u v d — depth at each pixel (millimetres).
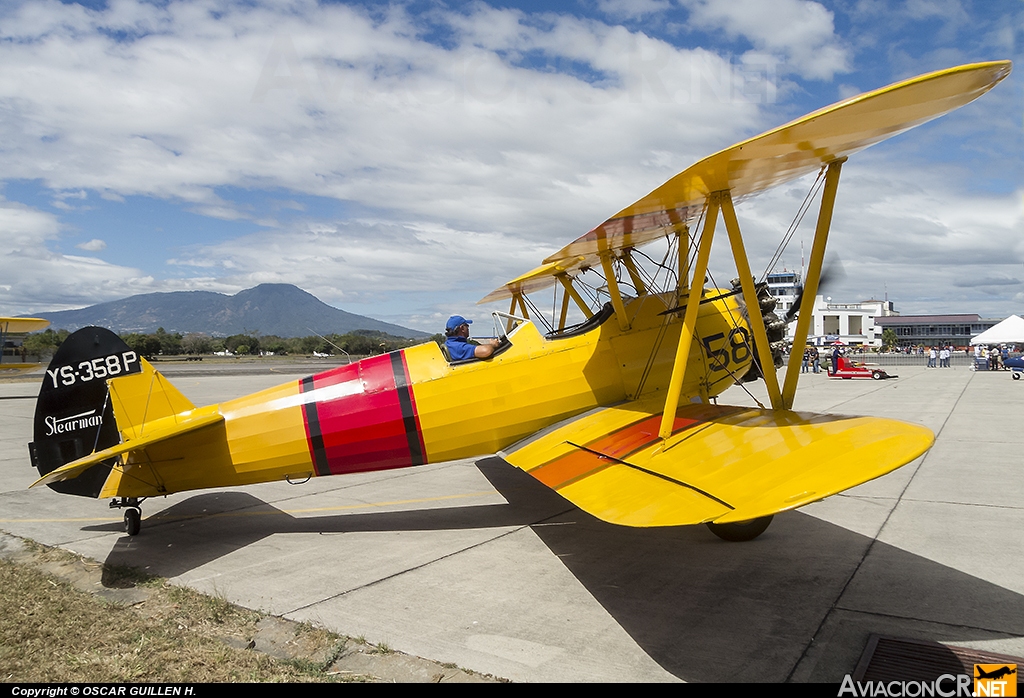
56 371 5980
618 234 6031
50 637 3816
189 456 6074
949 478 7734
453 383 6180
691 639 3730
